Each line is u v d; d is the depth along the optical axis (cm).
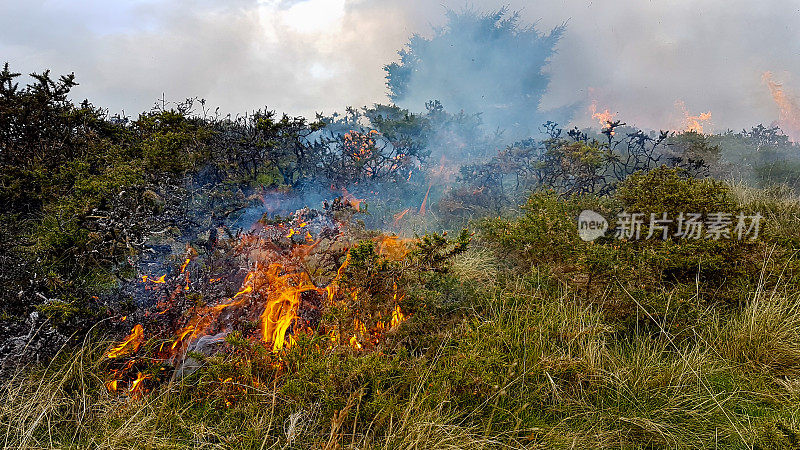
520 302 430
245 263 418
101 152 574
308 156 735
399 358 336
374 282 388
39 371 328
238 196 569
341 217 490
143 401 312
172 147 511
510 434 293
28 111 540
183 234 500
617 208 550
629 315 414
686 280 460
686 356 365
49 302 355
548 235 482
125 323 364
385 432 286
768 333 376
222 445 281
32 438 286
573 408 322
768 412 321
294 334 375
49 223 473
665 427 304
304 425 295
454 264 507
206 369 333
